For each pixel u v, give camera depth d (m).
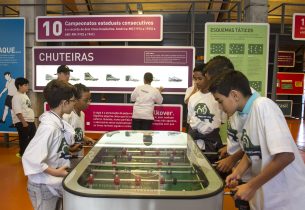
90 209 1.17
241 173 1.58
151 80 4.98
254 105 1.36
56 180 1.63
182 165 1.72
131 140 2.35
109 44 6.52
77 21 5.24
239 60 4.76
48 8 7.50
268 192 1.35
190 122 2.94
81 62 5.36
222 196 1.24
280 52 10.42
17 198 3.22
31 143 1.64
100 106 5.41
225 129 4.34
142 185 1.36
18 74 5.52
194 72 2.81
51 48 5.37
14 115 4.78
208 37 4.75
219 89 1.40
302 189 1.35
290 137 1.27
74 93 1.83
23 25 5.46
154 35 5.16
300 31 4.98
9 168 4.32
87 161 1.67
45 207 1.69
